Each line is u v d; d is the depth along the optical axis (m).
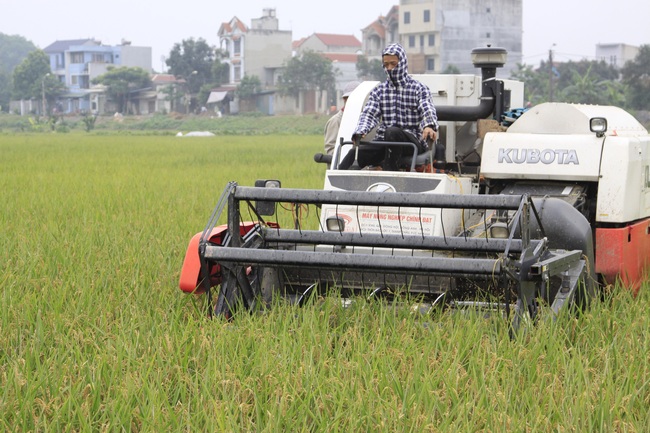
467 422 6.80
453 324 9.20
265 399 7.38
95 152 56.78
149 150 59.41
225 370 7.92
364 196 9.31
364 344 8.64
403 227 10.34
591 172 11.05
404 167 11.34
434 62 142.00
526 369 8.02
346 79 155.25
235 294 9.93
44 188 28.14
